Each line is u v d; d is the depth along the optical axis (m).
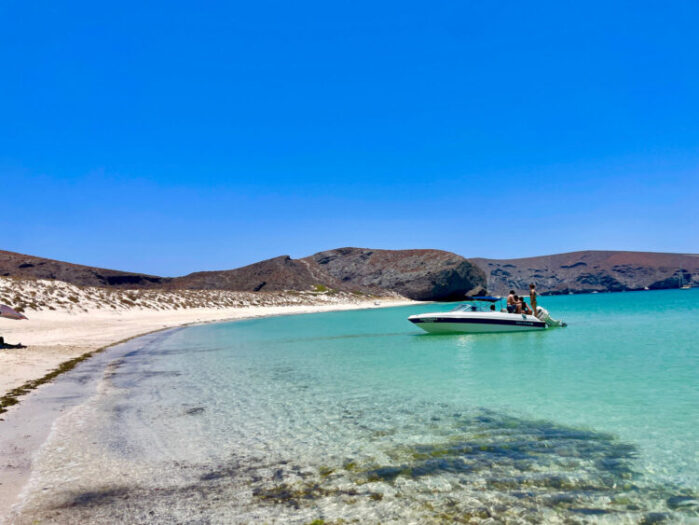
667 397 10.66
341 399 11.32
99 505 5.47
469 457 7.08
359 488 6.00
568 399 10.72
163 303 57.94
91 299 48.50
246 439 8.12
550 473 6.41
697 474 6.29
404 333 29.97
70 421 9.23
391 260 130.50
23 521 5.04
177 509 5.39
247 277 111.62
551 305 73.88
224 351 22.25
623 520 5.09
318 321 47.75
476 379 13.48
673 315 41.12
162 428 8.82
